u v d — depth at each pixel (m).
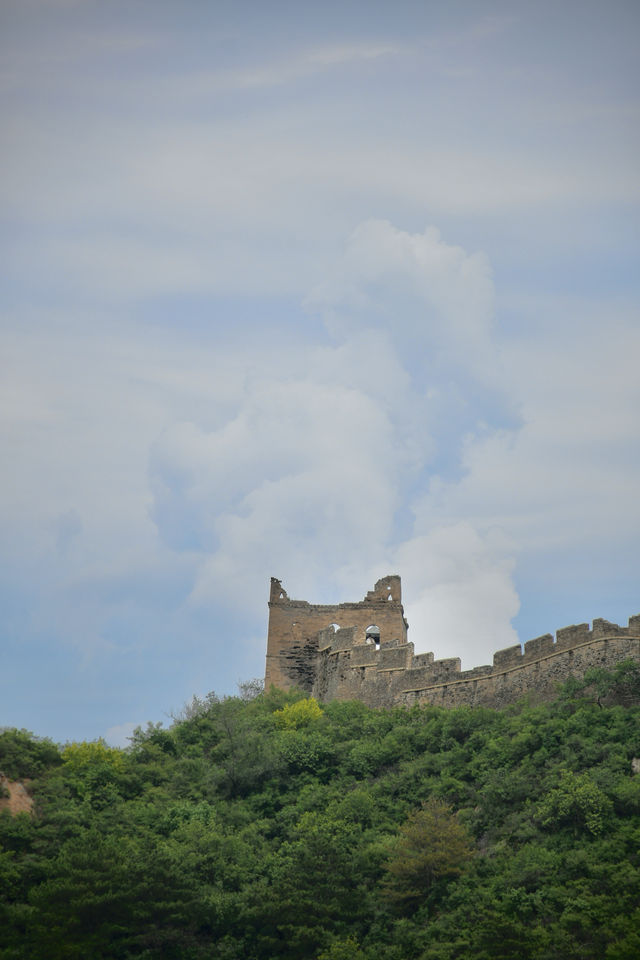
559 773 98.81
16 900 95.31
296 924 91.62
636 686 106.19
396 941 90.00
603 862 89.19
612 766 97.44
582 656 112.06
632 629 110.62
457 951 86.06
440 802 101.81
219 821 106.00
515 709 113.00
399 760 111.69
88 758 113.81
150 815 106.31
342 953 87.62
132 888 92.81
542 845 93.50
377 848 96.94
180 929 93.50
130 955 91.81
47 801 107.44
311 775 112.81
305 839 98.88
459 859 94.25
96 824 103.38
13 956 88.81
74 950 89.12
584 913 85.62
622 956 80.00
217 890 96.19
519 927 85.00
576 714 104.75
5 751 111.62
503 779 101.06
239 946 93.00
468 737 111.06
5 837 100.75
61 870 94.62
